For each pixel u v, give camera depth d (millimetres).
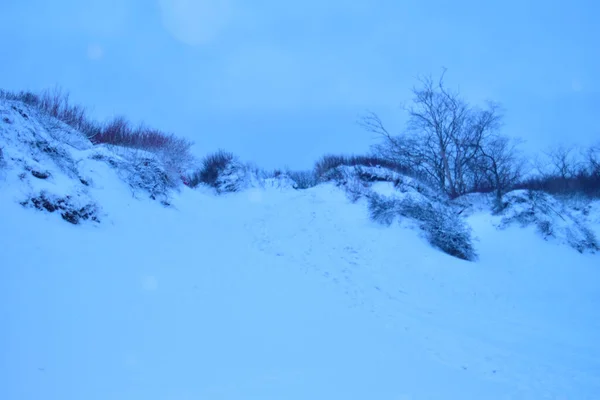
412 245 10391
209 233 9633
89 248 5570
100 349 3416
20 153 6520
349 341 4871
